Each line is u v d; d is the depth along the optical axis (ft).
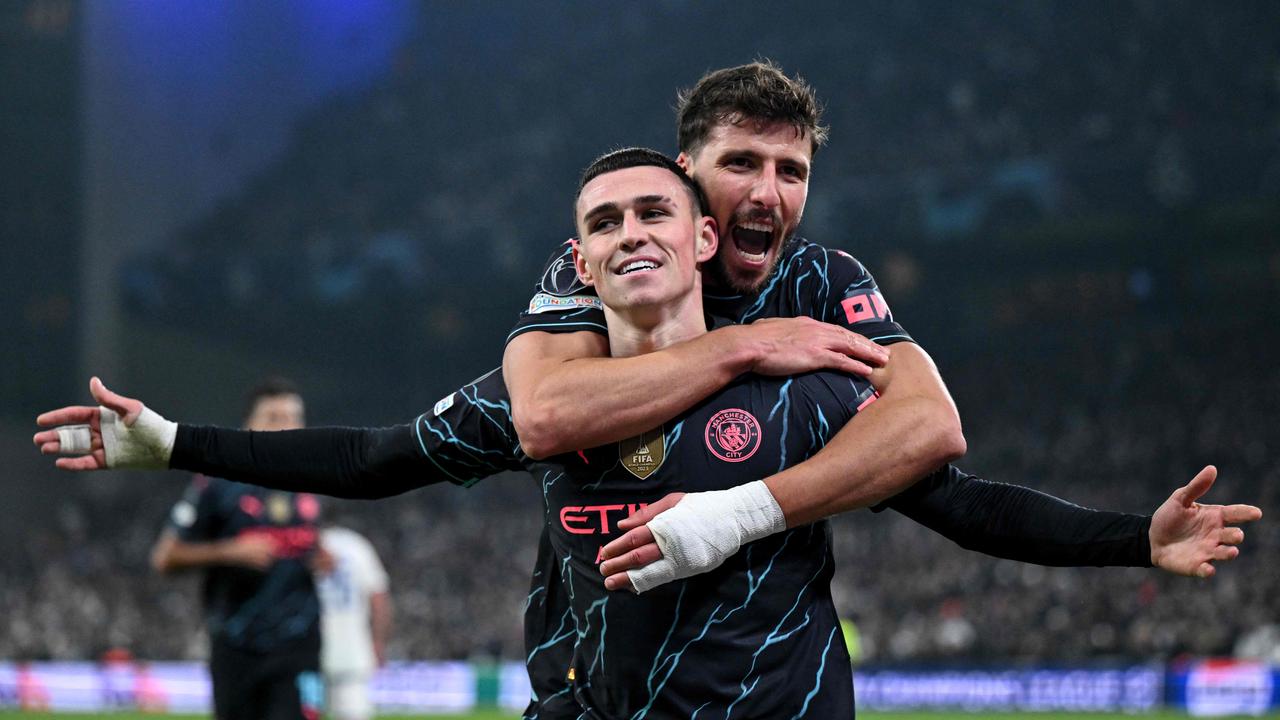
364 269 108.06
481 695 58.44
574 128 112.27
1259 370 85.92
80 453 9.90
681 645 8.56
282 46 117.50
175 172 110.22
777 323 9.24
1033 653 58.75
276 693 21.15
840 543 72.49
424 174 114.42
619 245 8.86
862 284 10.33
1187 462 79.30
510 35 120.26
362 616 30.50
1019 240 91.91
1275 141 84.69
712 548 8.33
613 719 8.83
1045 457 84.38
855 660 61.72
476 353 108.68
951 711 52.95
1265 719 45.27
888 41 104.42
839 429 9.00
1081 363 92.02
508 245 104.42
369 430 10.12
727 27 111.55
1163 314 90.68
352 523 89.97
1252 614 56.24
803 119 9.97
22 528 98.07
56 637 76.38
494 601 73.67
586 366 8.84
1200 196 86.38
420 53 122.83
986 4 103.04
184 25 110.93
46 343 102.47
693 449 8.77
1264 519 68.80
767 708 8.55
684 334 9.21
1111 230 89.25
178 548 20.71
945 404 9.08
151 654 72.23
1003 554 9.75
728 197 9.87
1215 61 93.40
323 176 117.19
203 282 108.17
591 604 8.85
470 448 9.64
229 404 107.45
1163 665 51.96
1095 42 97.96
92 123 104.01
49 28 104.17
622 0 117.50
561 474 9.04
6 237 103.14
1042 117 96.43
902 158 97.50
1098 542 9.32
